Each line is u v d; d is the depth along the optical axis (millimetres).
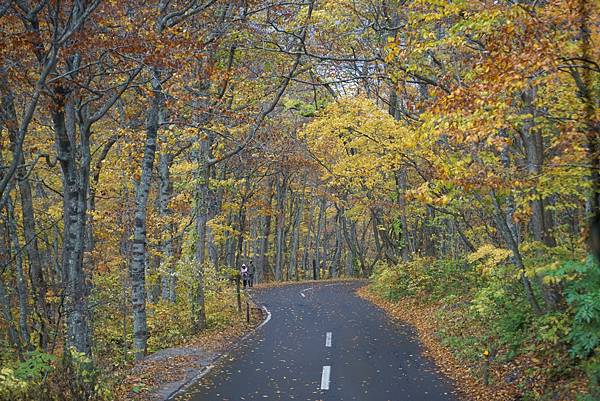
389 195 23969
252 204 36844
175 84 12609
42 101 10320
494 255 11289
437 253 30297
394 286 25609
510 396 9242
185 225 22016
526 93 8859
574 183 8477
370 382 10953
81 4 8945
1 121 11508
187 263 19578
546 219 11367
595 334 8203
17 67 9695
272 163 30266
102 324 18672
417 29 9617
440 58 11336
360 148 17109
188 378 11508
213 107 13633
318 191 36156
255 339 16734
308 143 21922
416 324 19172
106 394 8812
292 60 17469
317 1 16375
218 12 15172
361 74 17547
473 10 8008
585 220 8641
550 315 9961
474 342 12930
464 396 9789
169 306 20594
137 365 13016
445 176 8914
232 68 15266
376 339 16250
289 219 57062
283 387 10648
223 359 13609
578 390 8062
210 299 22562
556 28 7008
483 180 8578
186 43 9695
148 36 9133
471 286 20344
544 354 9836
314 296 31359
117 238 19297
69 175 10867
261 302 28172
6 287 14422
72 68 10125
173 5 13211
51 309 12203
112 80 12484
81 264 11016
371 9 16078
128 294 18516
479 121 7145
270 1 15484
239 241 42156
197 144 20812
